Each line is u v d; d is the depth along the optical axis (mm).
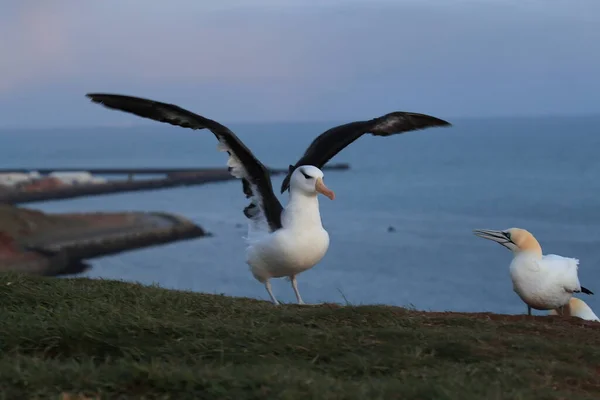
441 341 7043
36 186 129500
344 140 10297
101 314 7914
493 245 78062
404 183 156375
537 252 9406
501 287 55969
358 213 109062
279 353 6641
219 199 124688
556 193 128500
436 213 106875
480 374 6191
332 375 6160
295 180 9430
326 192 9180
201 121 8859
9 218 73500
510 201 118375
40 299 8562
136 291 9234
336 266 65500
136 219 83500
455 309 47750
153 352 6500
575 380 6340
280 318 8070
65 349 6672
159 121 8812
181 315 8078
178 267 64375
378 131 10609
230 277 60125
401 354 6605
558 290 9273
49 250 65000
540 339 7477
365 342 6973
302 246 9297
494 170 185250
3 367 5688
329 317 8117
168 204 118062
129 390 5469
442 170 190750
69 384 5473
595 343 7824
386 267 64875
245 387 5469
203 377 5551
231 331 7090
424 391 5488
